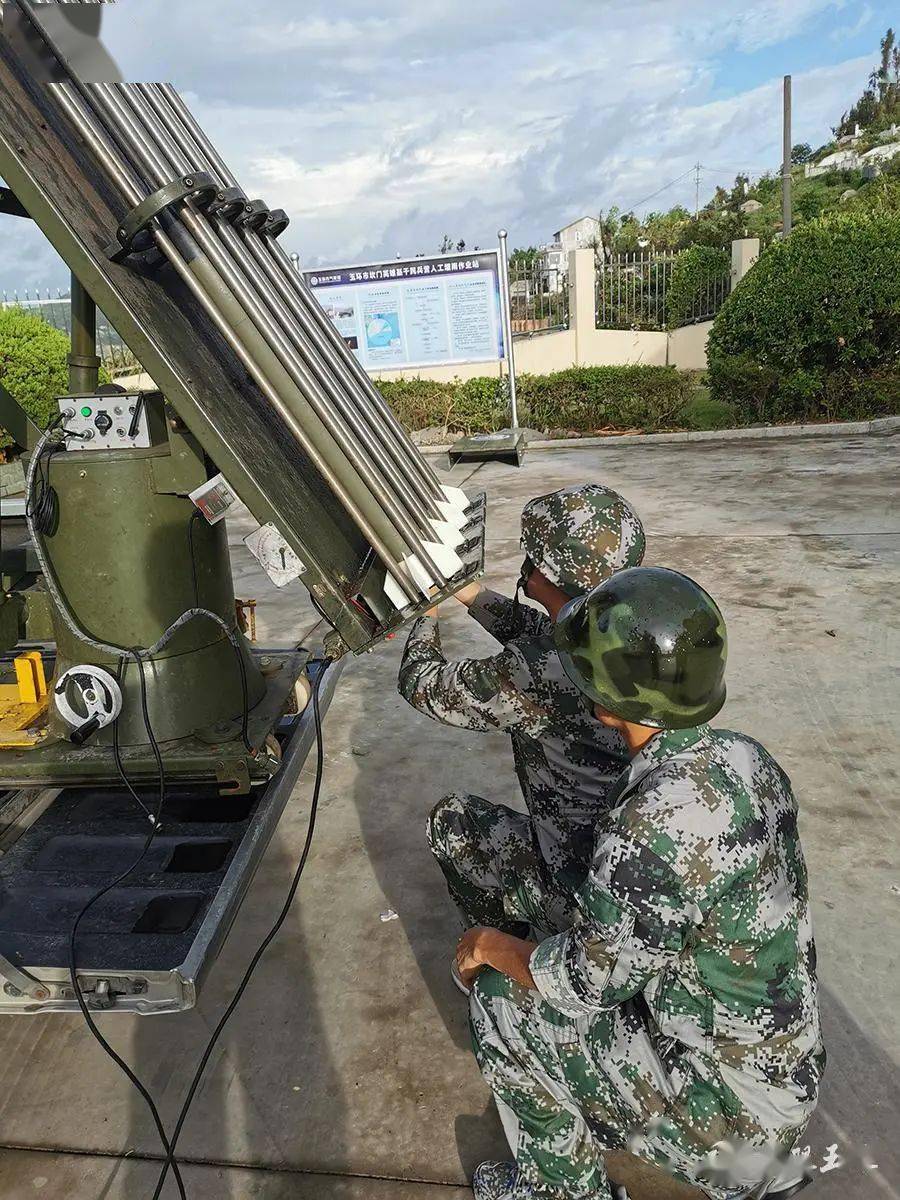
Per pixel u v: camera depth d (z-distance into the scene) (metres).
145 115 1.79
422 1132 1.95
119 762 2.02
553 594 1.76
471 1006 1.68
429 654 1.87
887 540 5.72
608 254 22.00
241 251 1.77
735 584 5.12
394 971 2.41
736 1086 1.38
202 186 1.59
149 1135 1.97
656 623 1.34
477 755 3.50
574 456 9.77
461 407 11.57
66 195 1.66
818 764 3.24
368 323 9.71
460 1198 1.79
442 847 2.09
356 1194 1.82
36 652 2.42
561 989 1.39
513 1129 1.68
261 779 2.26
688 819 1.29
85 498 2.06
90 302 2.33
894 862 2.69
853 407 10.02
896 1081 1.99
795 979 1.38
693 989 1.38
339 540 1.97
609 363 14.26
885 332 9.84
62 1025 2.30
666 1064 1.44
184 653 2.17
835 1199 1.74
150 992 1.70
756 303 10.06
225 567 2.31
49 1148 1.94
